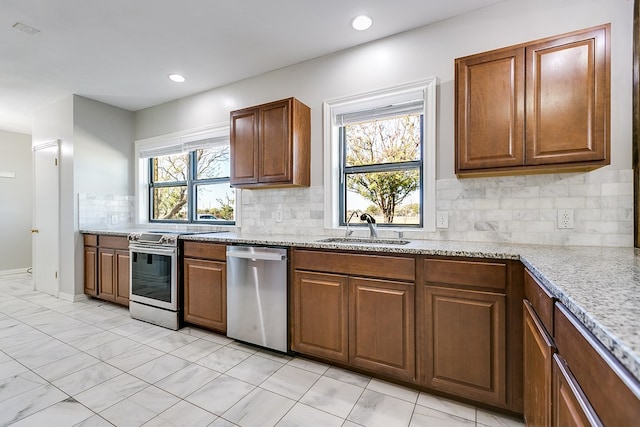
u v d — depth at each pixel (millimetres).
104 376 1939
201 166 3730
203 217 3705
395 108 2373
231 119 2836
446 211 2178
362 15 2150
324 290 2029
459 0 1999
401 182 2508
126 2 2016
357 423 1516
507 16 2008
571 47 1584
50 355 2221
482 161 1790
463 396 1628
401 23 2240
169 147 3795
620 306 678
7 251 5020
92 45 2545
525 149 1684
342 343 1970
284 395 1747
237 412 1596
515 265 1503
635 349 468
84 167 3662
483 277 1572
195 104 3557
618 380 547
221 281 2500
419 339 1735
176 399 1704
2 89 3430
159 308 2842
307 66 2775
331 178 2648
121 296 3258
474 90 1807
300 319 2137
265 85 3023
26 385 1832
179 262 2758
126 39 2459
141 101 3789
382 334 1833
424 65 2262
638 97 1632
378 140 2594
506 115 1727
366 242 2188
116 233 3270
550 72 1626
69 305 3451
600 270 1085
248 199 3117
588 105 1552
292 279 2170
